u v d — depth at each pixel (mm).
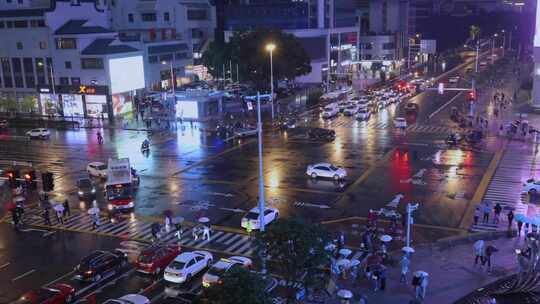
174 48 128500
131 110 103750
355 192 50562
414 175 55531
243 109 102562
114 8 140000
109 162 50688
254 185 53812
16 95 106438
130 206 47781
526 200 46969
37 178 59188
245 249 38781
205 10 146250
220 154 67688
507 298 31188
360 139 74438
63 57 99562
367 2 195875
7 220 46969
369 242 37531
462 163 59906
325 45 143750
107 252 36312
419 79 142875
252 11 144125
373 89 126812
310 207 46812
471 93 100750
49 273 36031
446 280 32781
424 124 84688
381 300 30672
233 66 117688
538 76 97125
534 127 78688
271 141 74812
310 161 62594
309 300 30047
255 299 21391
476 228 41125
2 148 75375
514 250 36844
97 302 31922
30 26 101312
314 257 25188
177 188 53750
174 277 33750
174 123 90625
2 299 32562
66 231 43781
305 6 140250
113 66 97375
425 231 40750
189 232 42250
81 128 89375
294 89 128500
